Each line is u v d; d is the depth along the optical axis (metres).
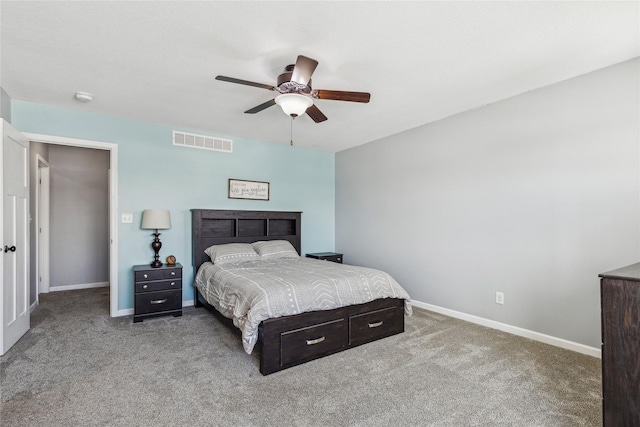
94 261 5.40
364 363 2.51
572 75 2.67
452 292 3.70
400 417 1.83
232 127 4.15
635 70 2.40
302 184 5.27
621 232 2.47
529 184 3.01
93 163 5.41
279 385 2.17
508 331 3.17
